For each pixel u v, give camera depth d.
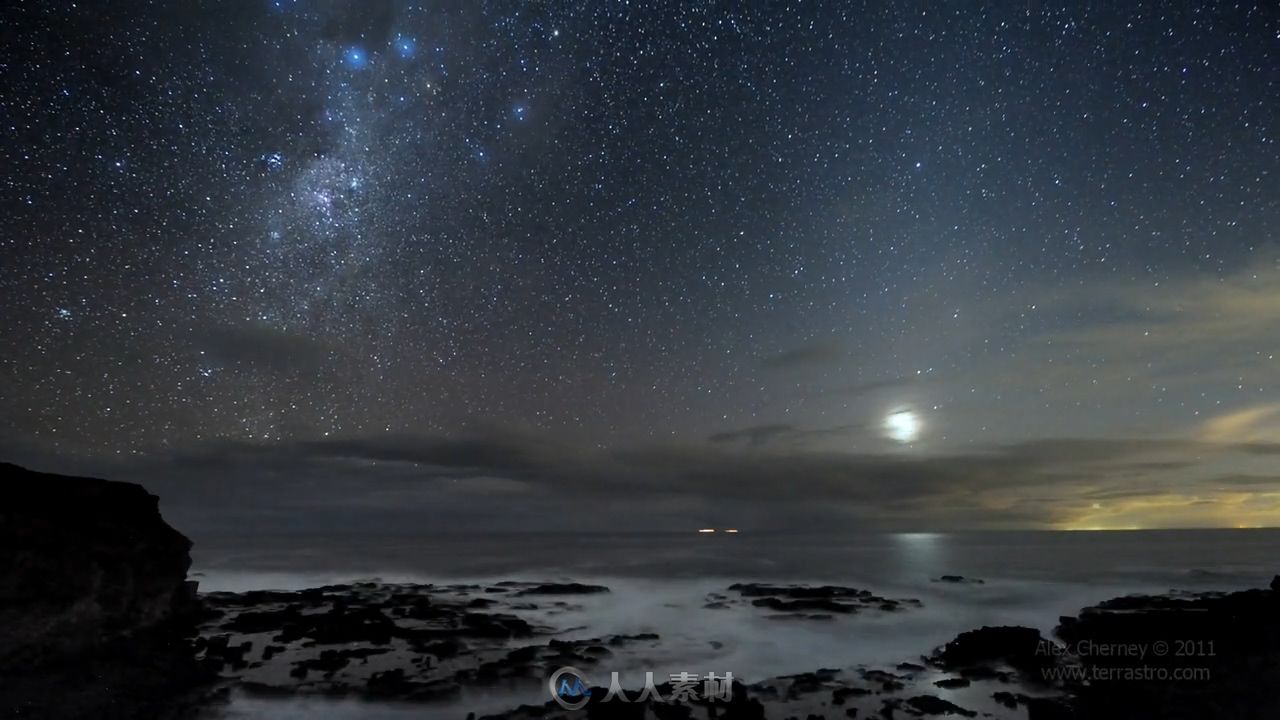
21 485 15.74
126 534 16.61
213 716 14.14
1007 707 14.41
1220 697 12.84
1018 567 44.22
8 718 11.88
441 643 20.27
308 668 17.19
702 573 43.91
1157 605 22.97
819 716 14.05
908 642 22.45
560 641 21.20
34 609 13.55
